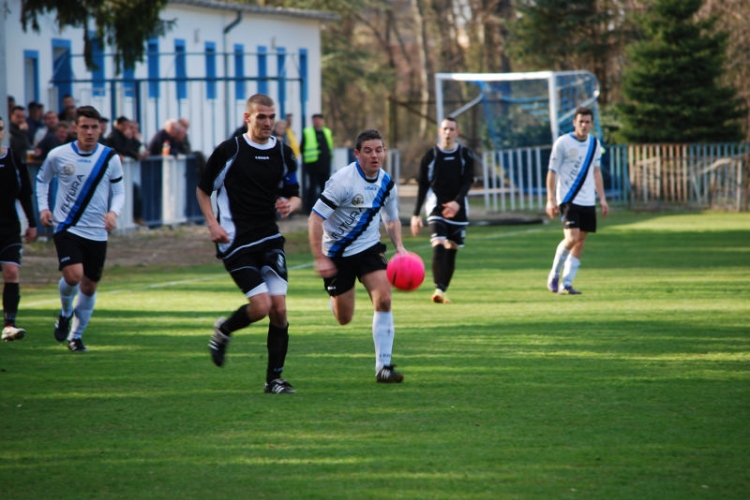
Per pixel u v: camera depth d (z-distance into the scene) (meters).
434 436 15.73
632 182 76.75
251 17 84.44
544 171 87.38
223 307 31.55
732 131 87.00
